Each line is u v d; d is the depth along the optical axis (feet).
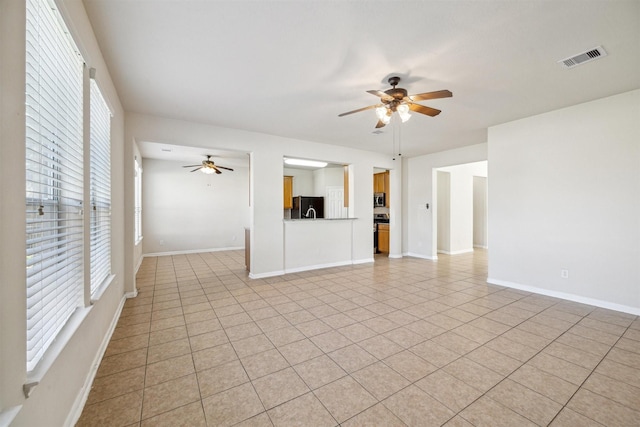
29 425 3.37
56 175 4.75
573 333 8.54
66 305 5.04
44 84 4.19
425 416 5.14
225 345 7.84
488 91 9.89
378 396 5.72
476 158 18.07
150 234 22.24
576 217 11.28
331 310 10.52
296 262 17.12
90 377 6.07
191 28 6.52
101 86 7.18
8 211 3.01
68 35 4.88
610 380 6.21
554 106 11.32
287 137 16.22
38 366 3.77
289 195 27.45
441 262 20.11
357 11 5.97
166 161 22.81
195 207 23.97
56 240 4.91
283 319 9.68
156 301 11.51
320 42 7.09
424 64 8.10
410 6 5.81
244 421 5.04
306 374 6.48
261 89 9.77
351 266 18.74
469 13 6.01
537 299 11.69
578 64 8.08
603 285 10.65
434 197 21.13
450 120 13.00
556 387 5.98
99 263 7.49
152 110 11.77
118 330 8.75
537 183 12.34
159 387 5.99
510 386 6.01
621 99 10.14
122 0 5.58
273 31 6.65
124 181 11.89
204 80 9.10
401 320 9.57
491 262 14.14
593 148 10.79
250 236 15.79
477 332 8.63
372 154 20.40
